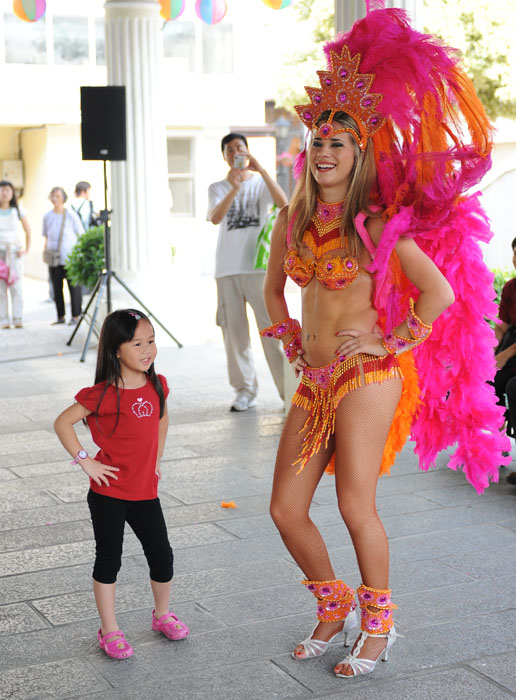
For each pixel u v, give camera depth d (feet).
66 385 24.99
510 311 16.62
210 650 10.11
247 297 20.71
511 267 27.20
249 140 57.21
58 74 54.34
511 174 29.78
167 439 19.13
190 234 56.39
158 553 10.21
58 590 11.76
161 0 30.71
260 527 13.91
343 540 13.25
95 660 9.93
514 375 16.20
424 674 9.53
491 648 10.05
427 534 13.51
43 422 20.98
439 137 10.14
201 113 55.57
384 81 9.39
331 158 9.34
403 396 9.90
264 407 21.94
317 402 9.70
